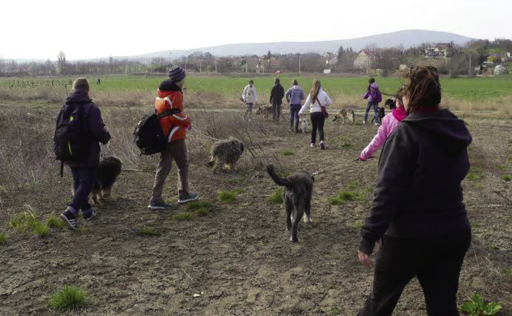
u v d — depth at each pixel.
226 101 27.84
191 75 80.69
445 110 2.77
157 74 89.69
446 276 2.72
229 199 7.30
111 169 6.97
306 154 11.58
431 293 2.76
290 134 15.42
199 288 4.47
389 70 73.38
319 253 5.31
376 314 2.88
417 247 2.67
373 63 82.69
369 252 2.74
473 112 23.41
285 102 27.05
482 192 7.78
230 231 5.98
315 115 12.24
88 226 6.05
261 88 39.94
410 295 4.33
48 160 9.59
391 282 2.81
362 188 8.11
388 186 2.67
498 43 89.31
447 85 47.25
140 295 4.31
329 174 9.21
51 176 8.60
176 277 4.68
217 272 4.81
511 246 5.43
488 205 7.02
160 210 6.75
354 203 7.21
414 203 2.67
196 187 8.11
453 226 2.66
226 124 13.34
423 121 2.64
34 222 5.94
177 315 3.98
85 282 4.54
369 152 5.01
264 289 4.46
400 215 2.71
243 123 14.34
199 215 6.57
